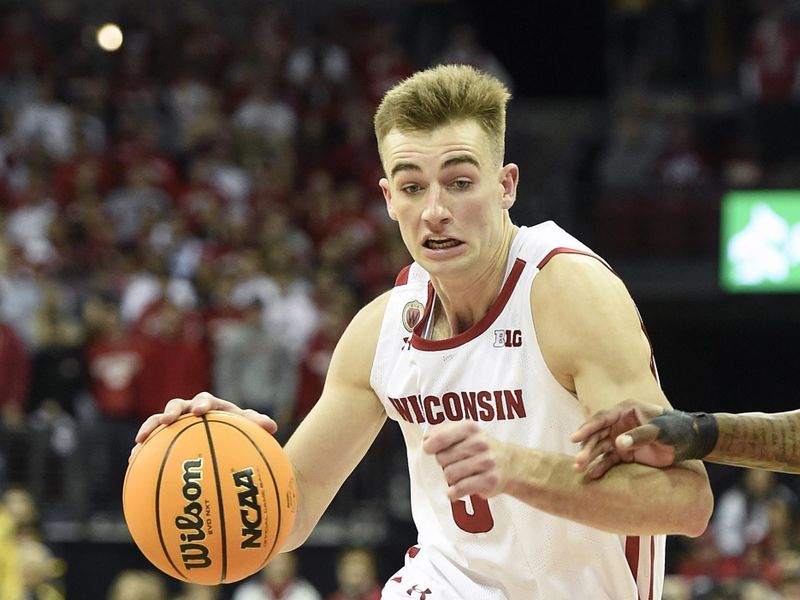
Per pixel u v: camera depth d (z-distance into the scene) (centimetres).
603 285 607
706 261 2659
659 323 2847
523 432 627
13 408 2014
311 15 3475
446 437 534
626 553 633
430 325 660
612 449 565
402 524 2072
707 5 3238
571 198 2745
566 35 3753
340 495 2142
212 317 2212
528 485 546
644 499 555
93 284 2325
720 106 3148
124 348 2081
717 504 2242
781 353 2939
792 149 2964
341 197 2798
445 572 664
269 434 652
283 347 2123
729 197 2652
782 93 2981
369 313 693
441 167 596
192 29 3272
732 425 570
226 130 2950
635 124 2927
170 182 2739
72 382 2070
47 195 2614
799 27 3017
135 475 622
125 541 2011
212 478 611
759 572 1822
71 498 2028
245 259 2322
